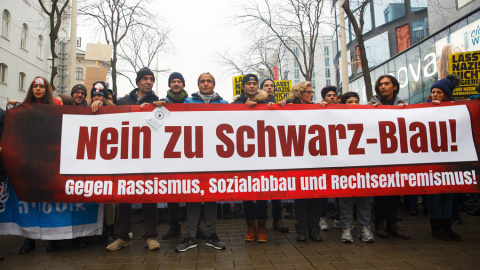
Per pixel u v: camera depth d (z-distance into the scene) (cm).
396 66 1847
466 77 693
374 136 410
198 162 390
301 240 416
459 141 413
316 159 400
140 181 384
